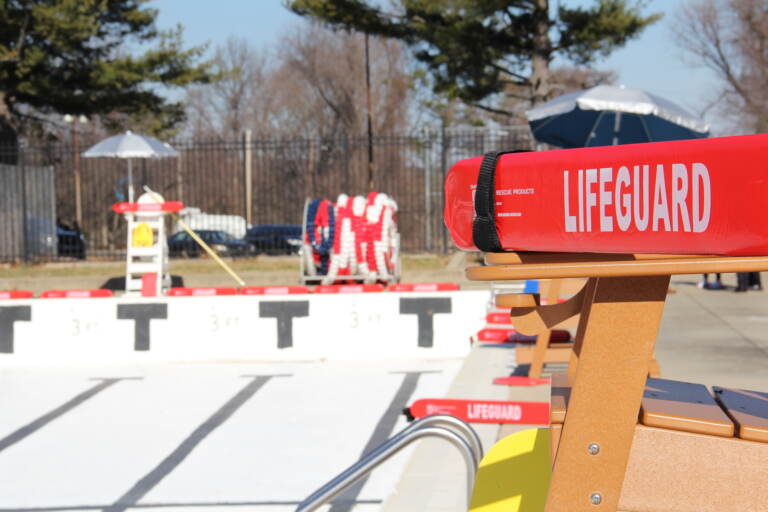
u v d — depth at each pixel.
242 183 26.03
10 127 26.31
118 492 5.13
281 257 22.17
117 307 9.60
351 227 13.87
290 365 9.24
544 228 1.80
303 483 5.19
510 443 2.39
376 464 2.67
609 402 1.90
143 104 28.62
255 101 67.12
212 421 6.84
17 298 9.85
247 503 4.85
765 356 8.11
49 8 24.00
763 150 1.53
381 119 60.84
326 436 6.27
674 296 13.84
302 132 63.97
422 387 7.91
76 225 26.06
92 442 6.32
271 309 9.53
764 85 41.53
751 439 1.98
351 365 9.15
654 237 1.67
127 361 9.59
